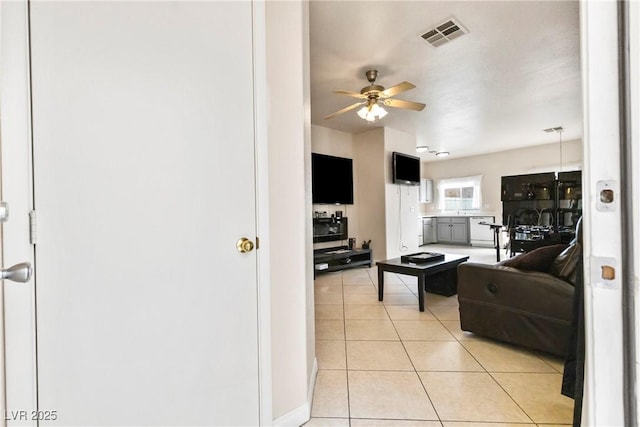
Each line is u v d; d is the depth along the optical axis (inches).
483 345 85.4
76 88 33.8
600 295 17.8
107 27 35.7
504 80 135.3
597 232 17.8
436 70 125.7
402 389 65.1
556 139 241.4
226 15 45.4
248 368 47.1
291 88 57.1
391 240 213.6
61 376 32.8
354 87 142.6
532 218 216.5
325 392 64.3
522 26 96.3
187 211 41.2
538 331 75.2
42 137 31.8
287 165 56.1
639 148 16.2
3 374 28.8
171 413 39.7
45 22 32.0
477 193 304.5
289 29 57.0
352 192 216.8
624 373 17.0
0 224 28.5
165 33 39.8
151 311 38.3
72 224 33.5
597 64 17.5
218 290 44.0
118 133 36.3
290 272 56.1
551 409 57.9
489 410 58.1
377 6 86.3
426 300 129.1
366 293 141.2
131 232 37.0
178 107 40.6
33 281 31.3
